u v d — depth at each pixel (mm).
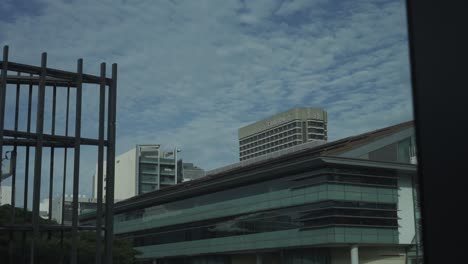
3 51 10125
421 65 2941
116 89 11516
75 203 10617
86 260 17750
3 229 10195
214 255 76000
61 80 11180
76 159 10688
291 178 63625
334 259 60438
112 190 11266
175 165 149375
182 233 80438
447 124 2812
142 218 90688
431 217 2832
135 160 145125
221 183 71375
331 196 58906
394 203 62969
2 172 10938
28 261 12562
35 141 11148
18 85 11070
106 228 11180
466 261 2684
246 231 68688
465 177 2723
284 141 150750
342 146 65125
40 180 10344
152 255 86312
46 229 10492
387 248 62594
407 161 65688
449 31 2840
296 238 61656
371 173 62344
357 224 59531
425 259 2834
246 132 166750
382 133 66312
